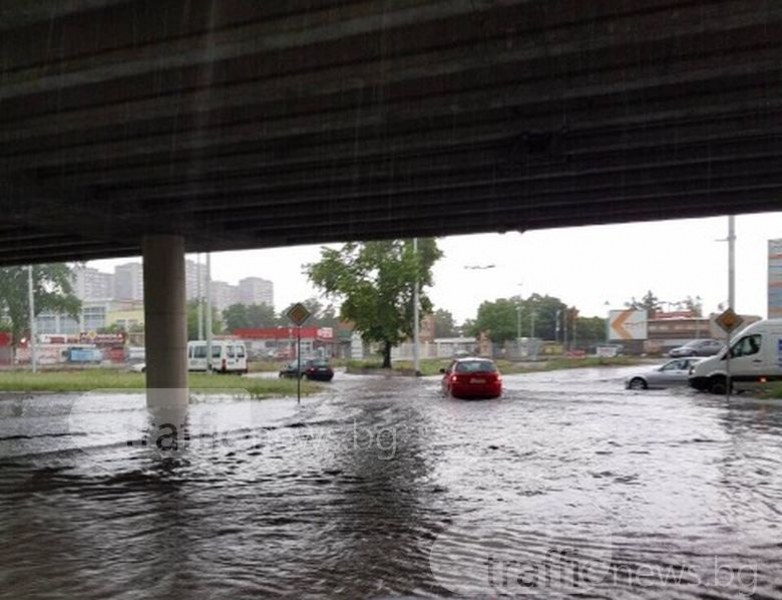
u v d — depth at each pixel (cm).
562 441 1677
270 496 1123
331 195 2050
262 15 1044
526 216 2380
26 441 1766
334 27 1032
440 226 2580
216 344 5247
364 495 1119
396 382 4328
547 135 1514
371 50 1138
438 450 1566
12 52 1193
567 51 1099
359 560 783
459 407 2575
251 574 742
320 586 701
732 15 991
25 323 8100
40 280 8131
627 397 2978
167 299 2567
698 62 1151
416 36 1114
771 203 2189
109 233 2561
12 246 3064
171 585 712
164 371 2566
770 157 1686
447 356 9544
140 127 1512
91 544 860
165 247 2562
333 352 10088
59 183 1992
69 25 1152
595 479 1212
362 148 1605
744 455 1438
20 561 796
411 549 820
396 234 2752
